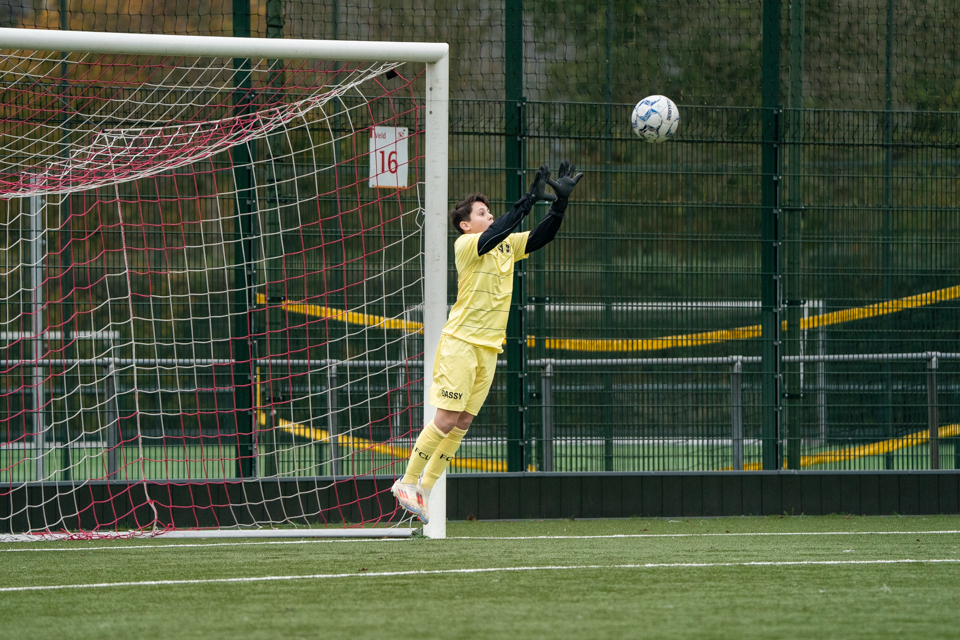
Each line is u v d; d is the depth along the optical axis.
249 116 22.62
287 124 23.97
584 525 23.09
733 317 25.27
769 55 25.72
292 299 24.11
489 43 26.14
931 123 25.89
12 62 25.16
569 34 26.73
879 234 25.70
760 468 25.22
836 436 25.55
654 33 27.02
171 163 23.38
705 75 27.08
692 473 24.56
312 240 24.17
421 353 24.36
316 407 24.17
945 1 27.84
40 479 23.41
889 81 27.78
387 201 24.30
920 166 25.83
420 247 24.27
